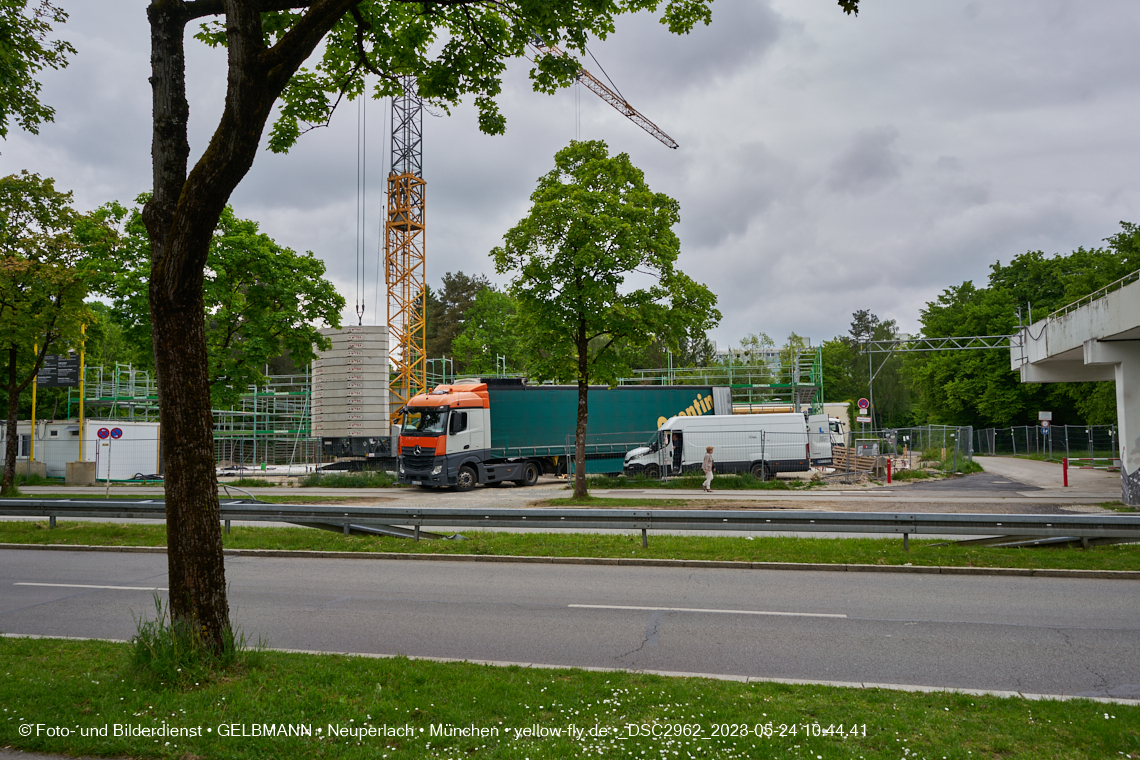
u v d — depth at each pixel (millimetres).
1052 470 35906
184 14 5832
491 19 7707
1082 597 9141
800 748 4168
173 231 5453
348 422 43281
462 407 26797
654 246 20688
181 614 5676
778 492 24047
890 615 8242
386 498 23906
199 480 5723
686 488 25656
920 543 12617
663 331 21922
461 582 10383
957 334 56250
